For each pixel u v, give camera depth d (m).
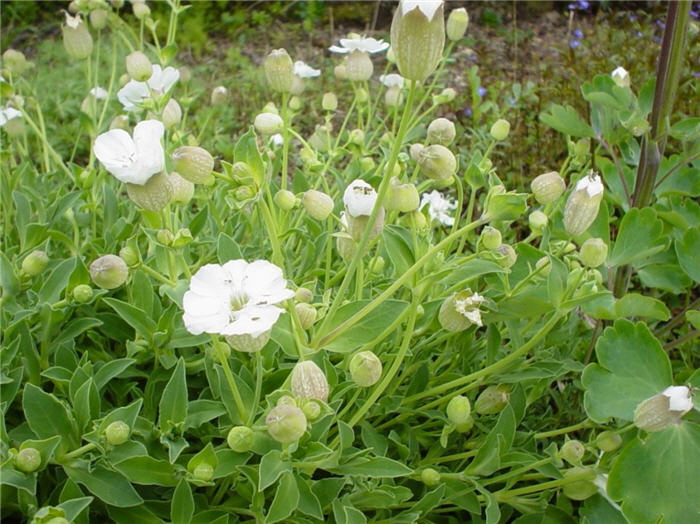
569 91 0.44
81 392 0.16
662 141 0.26
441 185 0.23
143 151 0.16
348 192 0.17
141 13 0.30
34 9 0.70
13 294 0.18
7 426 0.19
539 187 0.19
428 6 0.14
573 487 0.18
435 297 0.22
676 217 0.26
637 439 0.17
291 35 0.68
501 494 0.19
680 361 0.27
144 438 0.17
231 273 0.15
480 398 0.19
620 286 0.26
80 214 0.27
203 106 0.52
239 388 0.17
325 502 0.17
